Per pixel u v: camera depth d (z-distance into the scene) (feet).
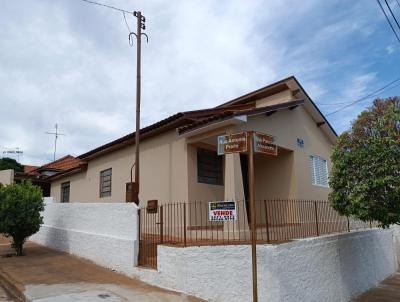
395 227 53.47
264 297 23.49
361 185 29.94
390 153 29.01
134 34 38.96
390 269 48.67
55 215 45.80
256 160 45.01
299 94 45.01
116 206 33.50
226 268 24.86
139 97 37.19
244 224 30.89
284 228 32.73
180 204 35.58
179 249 26.76
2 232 39.19
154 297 24.72
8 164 101.19
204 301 24.90
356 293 36.14
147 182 42.24
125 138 45.11
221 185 41.09
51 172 80.69
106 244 33.81
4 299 26.03
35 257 38.86
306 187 43.70
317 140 49.70
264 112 36.42
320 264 29.81
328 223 39.42
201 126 34.27
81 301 23.59
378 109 31.65
